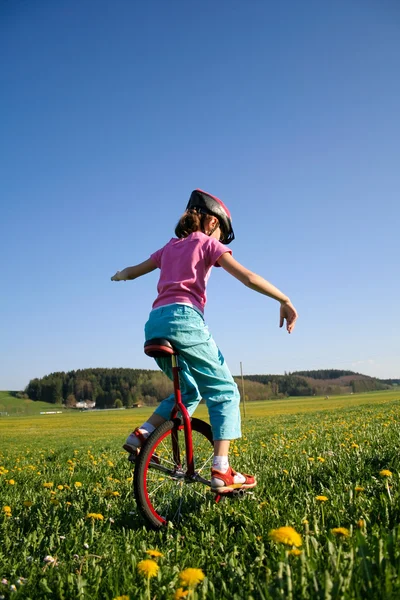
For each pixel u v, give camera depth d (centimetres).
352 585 170
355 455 500
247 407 7781
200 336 312
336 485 372
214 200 354
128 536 292
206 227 349
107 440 2069
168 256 338
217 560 235
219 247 324
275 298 313
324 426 1343
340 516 279
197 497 360
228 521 304
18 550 273
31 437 2939
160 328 311
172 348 309
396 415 1437
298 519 277
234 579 204
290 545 197
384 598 160
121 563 237
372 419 1391
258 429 1703
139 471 302
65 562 248
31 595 212
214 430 318
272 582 182
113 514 343
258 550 237
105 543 280
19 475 671
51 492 460
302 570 181
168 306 315
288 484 396
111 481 528
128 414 8594
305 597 166
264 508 311
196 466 357
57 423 5997
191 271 322
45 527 319
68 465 810
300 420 2261
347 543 217
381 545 188
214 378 319
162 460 322
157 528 303
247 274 311
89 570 234
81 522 320
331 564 185
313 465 479
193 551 253
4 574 238
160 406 336
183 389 345
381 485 347
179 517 328
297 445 748
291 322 316
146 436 325
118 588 206
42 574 233
